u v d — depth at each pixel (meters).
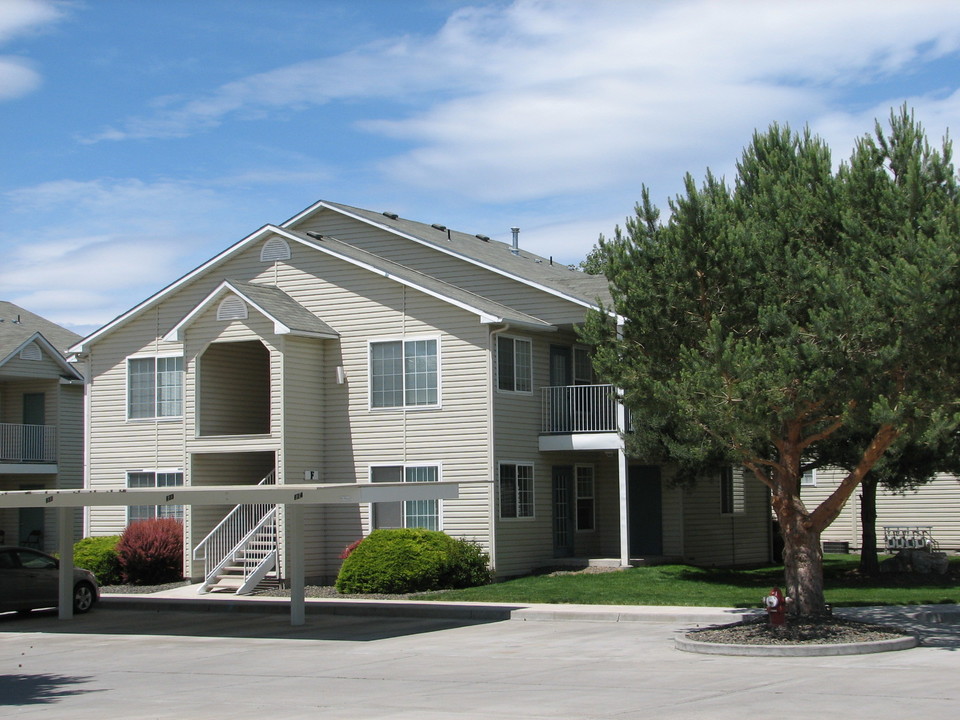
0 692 15.87
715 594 24.59
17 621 24.98
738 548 34.69
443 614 23.45
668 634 19.72
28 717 13.68
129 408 32.66
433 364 29.58
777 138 19.91
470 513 28.73
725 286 18.22
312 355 30.64
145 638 21.70
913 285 16.06
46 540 41.44
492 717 12.49
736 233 17.89
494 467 28.69
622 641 18.98
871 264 16.92
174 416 31.97
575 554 31.44
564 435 29.97
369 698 14.27
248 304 30.08
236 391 32.12
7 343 40.34
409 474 29.61
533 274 33.25
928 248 16.23
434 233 35.44
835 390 17.23
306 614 24.83
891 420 16.27
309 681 15.91
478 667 16.62
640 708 12.74
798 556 18.59
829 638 17.25
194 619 24.64
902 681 14.09
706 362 17.20
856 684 13.96
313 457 30.36
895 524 39.31
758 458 18.56
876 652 16.78
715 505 33.94
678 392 17.58
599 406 30.12
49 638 22.14
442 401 29.38
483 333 28.95
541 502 30.31
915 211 17.27
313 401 30.53
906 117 17.98
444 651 18.47
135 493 22.69
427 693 14.48
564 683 14.85
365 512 30.12
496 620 22.67
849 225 17.36
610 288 19.72
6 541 41.91
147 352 32.59
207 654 19.23
